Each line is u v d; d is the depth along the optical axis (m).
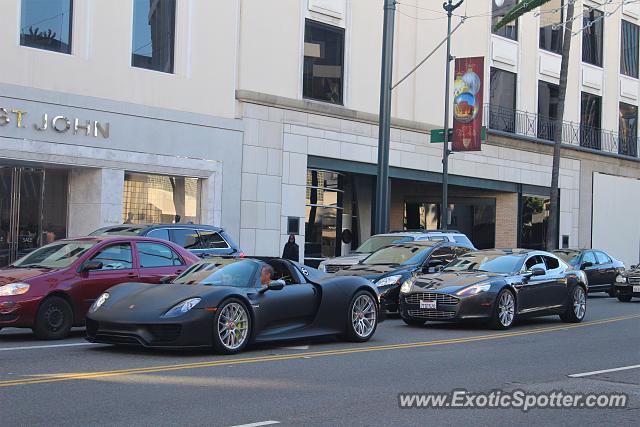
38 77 20.56
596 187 41.38
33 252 13.61
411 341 13.55
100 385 8.80
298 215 27.02
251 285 11.62
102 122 21.77
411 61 30.98
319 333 12.50
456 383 9.70
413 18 31.06
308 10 27.44
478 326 16.11
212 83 24.56
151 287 11.39
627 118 43.97
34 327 12.16
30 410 7.57
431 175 32.09
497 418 7.99
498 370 10.73
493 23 35.09
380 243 20.88
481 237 37.59
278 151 26.33
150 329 10.60
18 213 21.25
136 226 16.52
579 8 39.78
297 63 27.06
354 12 28.89
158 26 23.44
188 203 24.30
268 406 8.09
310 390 8.98
